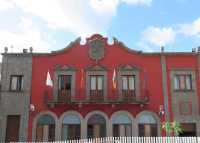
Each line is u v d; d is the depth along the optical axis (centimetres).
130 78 3009
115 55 3059
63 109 2922
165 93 2962
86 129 2872
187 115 2912
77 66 3027
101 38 3091
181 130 2867
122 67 3014
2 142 2825
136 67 3016
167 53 3056
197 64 3039
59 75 3005
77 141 2489
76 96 2938
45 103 2916
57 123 2884
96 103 2883
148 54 3058
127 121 2905
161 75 3012
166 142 2441
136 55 3064
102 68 3006
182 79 3019
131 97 2902
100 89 2969
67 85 2986
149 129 2889
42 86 2972
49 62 3036
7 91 2941
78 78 2991
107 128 2875
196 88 2975
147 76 3006
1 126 2864
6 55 3023
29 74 2995
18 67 3006
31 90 2958
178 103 2942
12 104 2919
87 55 3058
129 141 2444
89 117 2905
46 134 2877
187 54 3058
